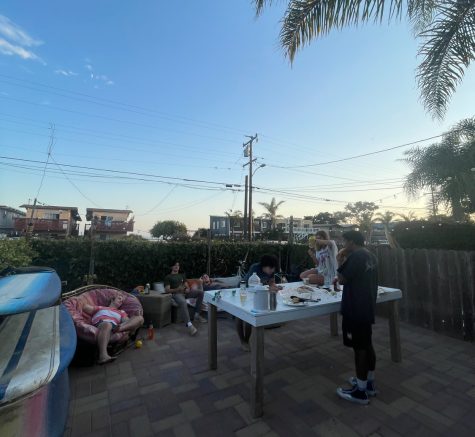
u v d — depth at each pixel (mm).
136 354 3768
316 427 2293
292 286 3922
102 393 2830
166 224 35500
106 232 28438
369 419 2387
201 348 3975
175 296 5031
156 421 2393
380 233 30703
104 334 3451
